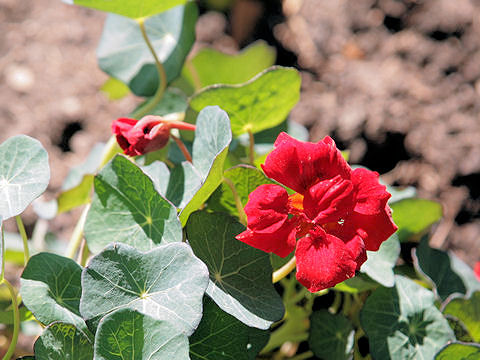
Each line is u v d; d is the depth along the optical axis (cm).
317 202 24
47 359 25
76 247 33
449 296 34
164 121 28
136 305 25
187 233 27
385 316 30
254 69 47
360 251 24
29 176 27
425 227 37
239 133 33
